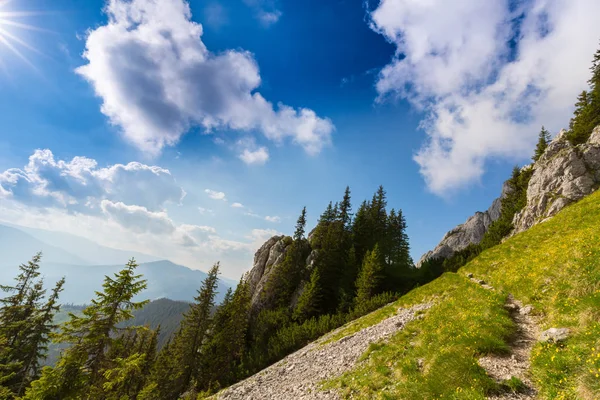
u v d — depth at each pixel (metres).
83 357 18.73
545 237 23.11
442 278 26.92
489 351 10.09
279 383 19.11
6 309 33.12
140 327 20.34
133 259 20.66
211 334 50.53
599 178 41.00
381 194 85.94
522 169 70.31
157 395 43.06
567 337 8.39
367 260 54.09
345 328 30.03
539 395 7.22
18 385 30.73
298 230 77.12
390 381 11.83
